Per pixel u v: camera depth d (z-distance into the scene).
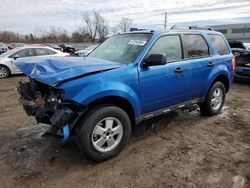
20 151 3.82
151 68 3.85
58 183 3.08
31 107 3.56
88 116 3.28
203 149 3.89
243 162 3.51
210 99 5.14
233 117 5.35
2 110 5.89
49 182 3.10
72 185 3.05
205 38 4.95
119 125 3.58
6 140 4.20
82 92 3.12
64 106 3.14
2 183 3.07
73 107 3.23
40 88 3.42
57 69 3.22
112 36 4.84
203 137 4.33
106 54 4.24
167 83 4.09
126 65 3.63
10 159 3.60
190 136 4.37
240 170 3.31
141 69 3.72
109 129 3.47
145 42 3.94
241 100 6.80
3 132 4.54
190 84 4.53
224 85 5.54
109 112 3.41
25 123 4.98
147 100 3.88
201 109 5.34
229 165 3.43
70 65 3.31
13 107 6.15
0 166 3.42
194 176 3.19
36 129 4.66
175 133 4.49
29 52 11.47
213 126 4.82
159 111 4.18
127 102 3.63
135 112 3.73
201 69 4.70
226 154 3.73
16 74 11.76
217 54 5.17
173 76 4.16
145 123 4.93
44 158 3.62
